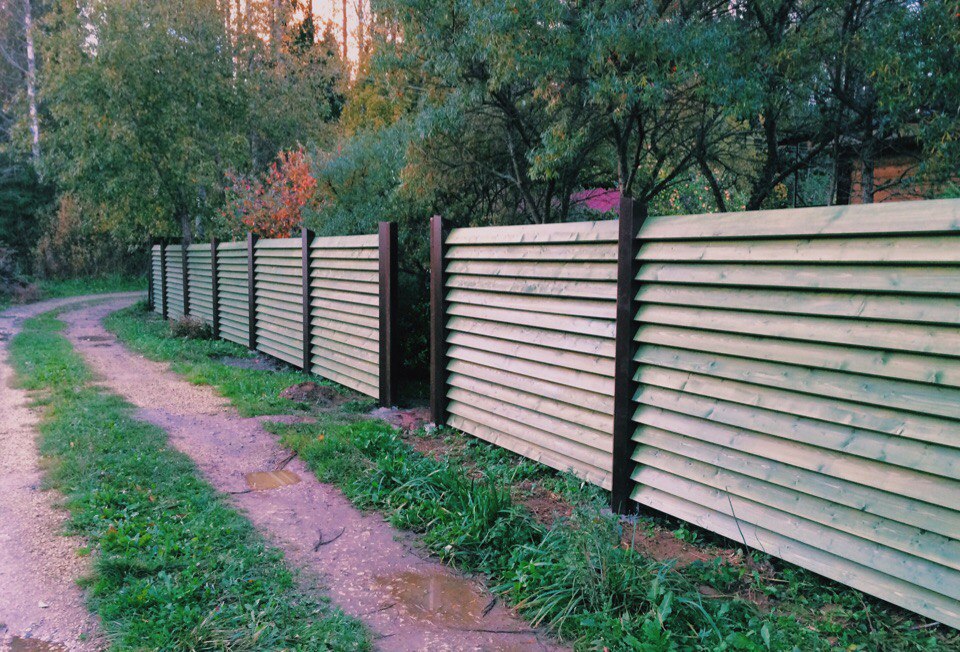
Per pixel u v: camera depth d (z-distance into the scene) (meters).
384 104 16.25
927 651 2.49
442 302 5.69
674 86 6.79
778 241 3.07
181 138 17.69
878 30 5.66
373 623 2.87
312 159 12.14
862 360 2.78
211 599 2.96
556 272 4.47
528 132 8.85
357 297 7.00
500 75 6.83
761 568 3.19
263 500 4.28
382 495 4.27
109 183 16.91
